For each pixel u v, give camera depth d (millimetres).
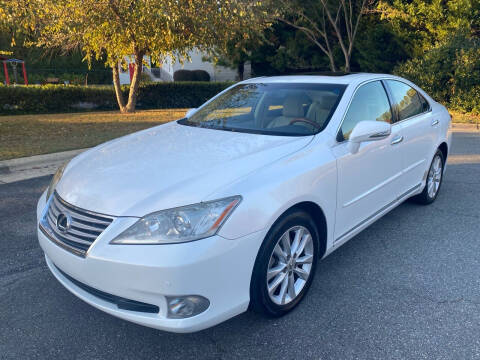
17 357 2496
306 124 3434
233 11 12812
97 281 2369
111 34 13219
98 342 2645
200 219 2311
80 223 2488
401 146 4039
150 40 13312
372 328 2766
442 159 5250
